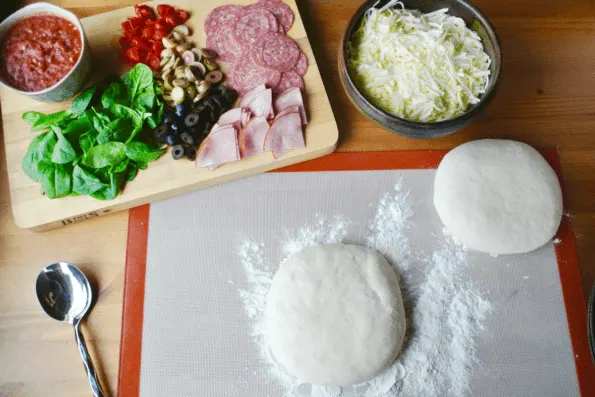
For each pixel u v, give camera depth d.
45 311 1.29
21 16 1.34
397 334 1.23
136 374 1.27
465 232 1.29
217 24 1.45
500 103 1.46
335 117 1.44
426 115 1.34
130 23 1.45
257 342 1.28
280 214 1.38
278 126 1.34
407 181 1.40
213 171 1.36
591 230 1.37
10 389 1.26
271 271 1.34
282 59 1.41
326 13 1.53
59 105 1.43
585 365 1.28
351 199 1.39
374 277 1.26
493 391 1.26
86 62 1.35
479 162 1.34
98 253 1.36
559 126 1.45
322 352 1.20
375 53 1.38
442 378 1.26
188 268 1.34
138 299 1.32
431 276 1.33
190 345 1.29
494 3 1.55
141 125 1.33
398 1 1.39
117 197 1.34
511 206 1.30
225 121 1.36
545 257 1.35
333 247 1.30
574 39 1.52
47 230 1.37
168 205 1.39
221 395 1.25
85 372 1.27
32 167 1.31
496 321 1.31
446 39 1.37
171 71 1.40
